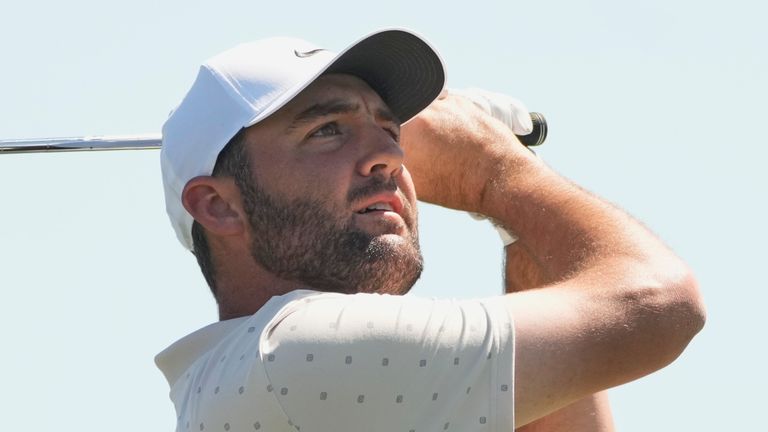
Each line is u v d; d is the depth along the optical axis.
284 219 13.46
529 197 14.43
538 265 14.26
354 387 11.92
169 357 13.57
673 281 12.77
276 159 13.48
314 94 13.61
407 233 13.70
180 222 14.28
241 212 13.66
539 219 14.21
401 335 11.98
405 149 15.05
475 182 14.90
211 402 12.45
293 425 12.00
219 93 13.79
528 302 12.37
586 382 12.32
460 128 15.09
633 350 12.38
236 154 13.62
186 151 13.91
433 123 15.09
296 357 12.00
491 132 15.12
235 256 13.78
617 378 12.45
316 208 13.41
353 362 11.95
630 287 12.61
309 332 12.06
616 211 13.81
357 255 13.34
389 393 11.94
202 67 14.08
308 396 11.95
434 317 12.09
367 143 13.55
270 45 14.02
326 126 13.58
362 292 13.48
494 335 12.04
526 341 12.09
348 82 13.88
